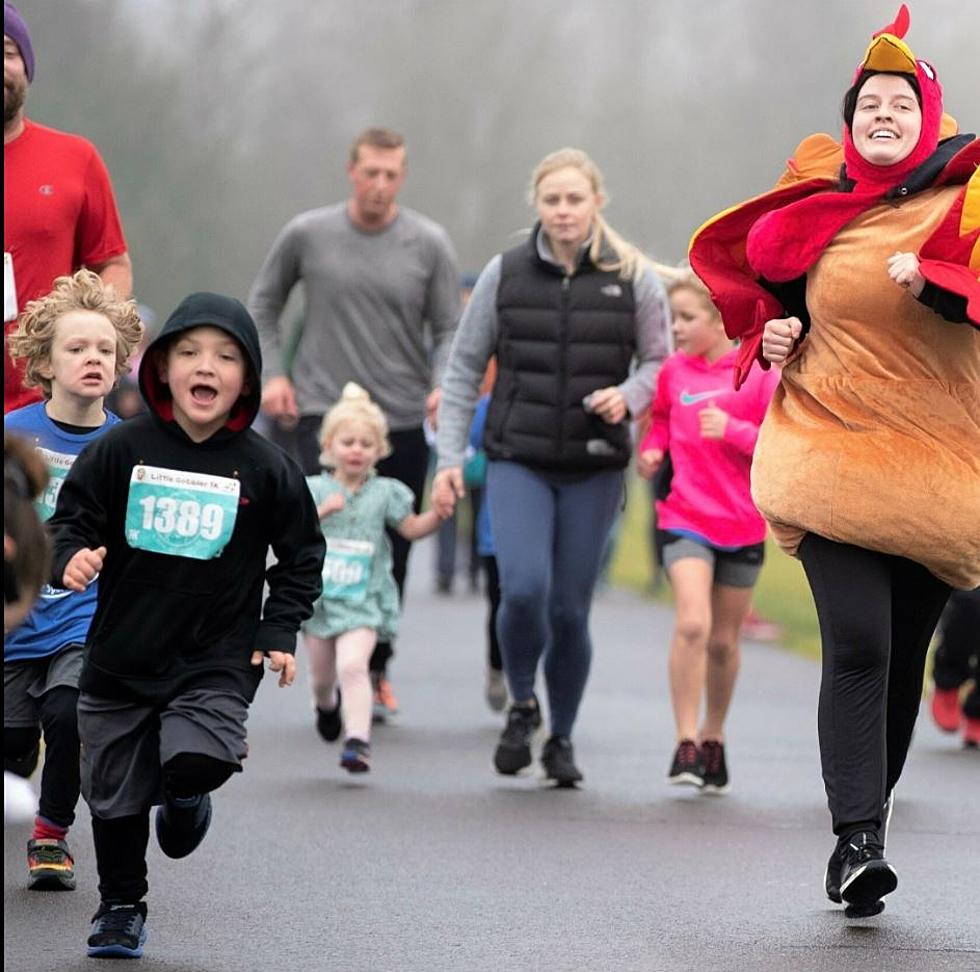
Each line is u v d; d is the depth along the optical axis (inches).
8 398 887.1
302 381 1346.0
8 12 911.7
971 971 650.2
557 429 1034.7
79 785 754.2
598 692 1535.4
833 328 723.4
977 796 1066.1
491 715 1364.4
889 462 706.8
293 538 663.1
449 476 1090.7
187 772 626.8
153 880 786.2
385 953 663.1
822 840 915.4
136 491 648.4
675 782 1048.8
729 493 1062.4
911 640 743.1
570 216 1033.5
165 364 653.9
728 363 1081.4
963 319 683.4
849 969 649.0
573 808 991.0
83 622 759.1
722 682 1069.1
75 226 937.5
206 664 647.1
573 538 1047.6
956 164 707.4
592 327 1039.6
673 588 1064.8
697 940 692.1
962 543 711.1
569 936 695.1
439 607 2219.5
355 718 1068.5
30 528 475.5
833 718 711.1
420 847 869.8
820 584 721.6
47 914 709.3
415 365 1349.7
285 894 762.8
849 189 729.0
